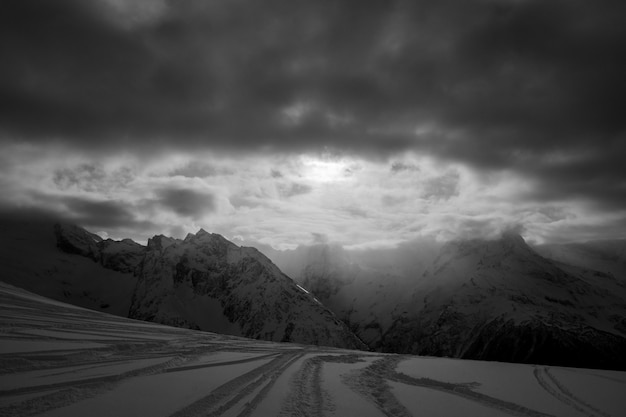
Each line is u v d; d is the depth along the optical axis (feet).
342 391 60.08
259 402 48.26
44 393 41.42
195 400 45.34
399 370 88.94
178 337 100.22
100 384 46.85
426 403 57.57
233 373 63.21
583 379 90.07
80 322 93.20
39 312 96.22
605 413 59.77
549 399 66.33
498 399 63.87
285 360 85.61
